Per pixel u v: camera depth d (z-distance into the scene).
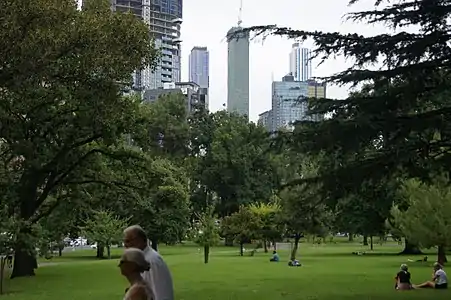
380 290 21.00
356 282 24.33
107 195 34.62
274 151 15.05
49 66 20.73
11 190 27.97
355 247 67.62
